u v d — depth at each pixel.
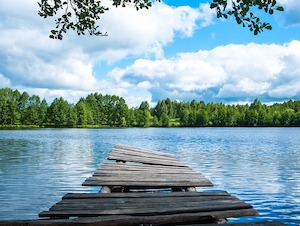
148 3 5.53
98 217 4.02
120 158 10.47
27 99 146.12
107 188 6.28
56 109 139.25
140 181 6.98
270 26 4.26
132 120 157.38
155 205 4.74
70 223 3.77
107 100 157.00
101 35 5.63
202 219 4.02
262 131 105.00
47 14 5.32
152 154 12.19
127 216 4.05
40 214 4.26
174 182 6.93
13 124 133.00
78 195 5.37
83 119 144.12
